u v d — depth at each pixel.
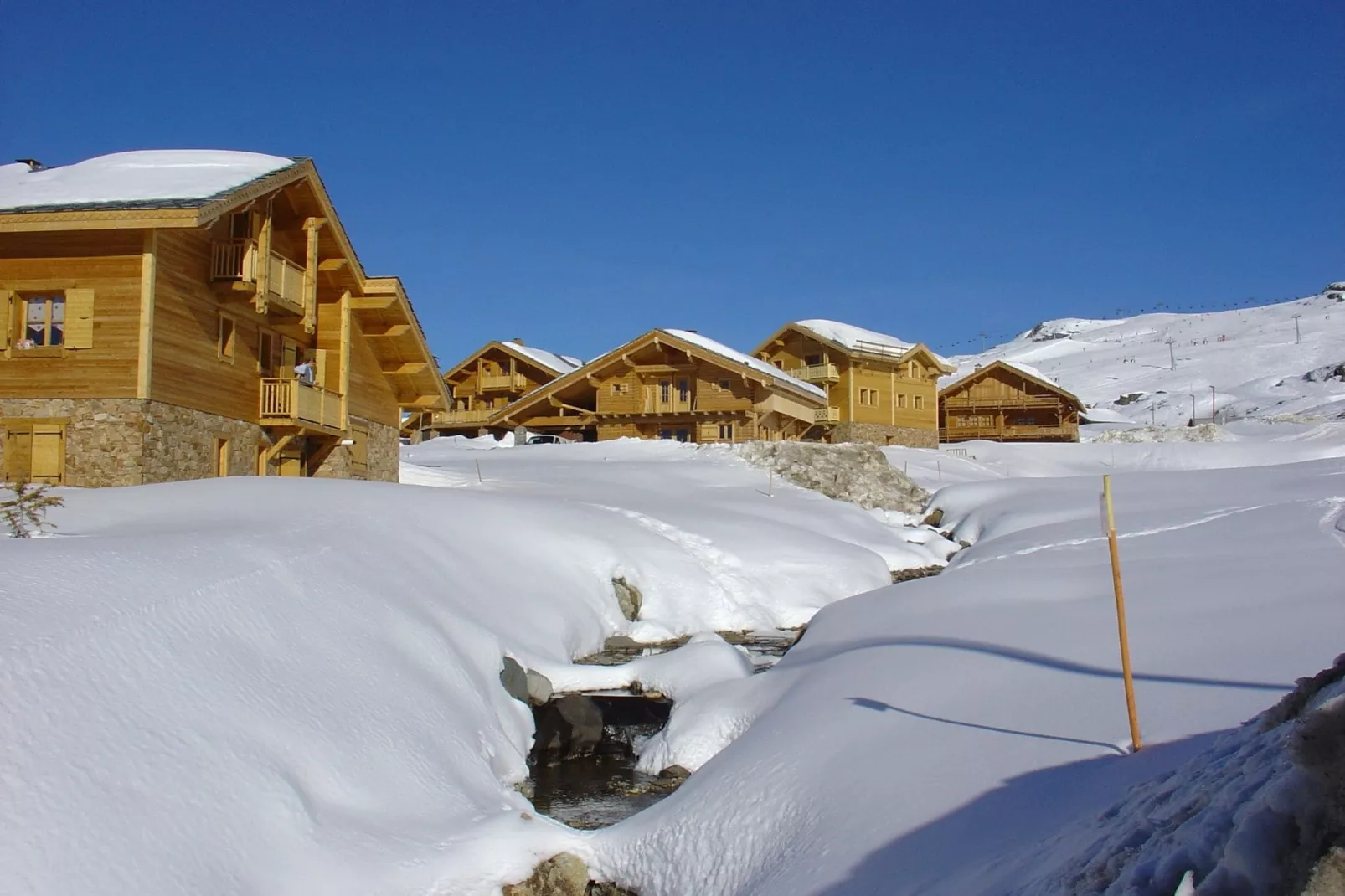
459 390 52.19
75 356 15.48
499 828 6.98
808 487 28.22
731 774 7.57
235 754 6.02
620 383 40.28
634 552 16.72
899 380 49.28
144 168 17.47
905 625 11.17
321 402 20.56
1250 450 41.12
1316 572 10.84
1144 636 8.72
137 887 4.79
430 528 13.67
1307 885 2.93
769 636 15.59
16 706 5.11
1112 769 5.58
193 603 7.12
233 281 17.27
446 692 9.12
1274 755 3.79
